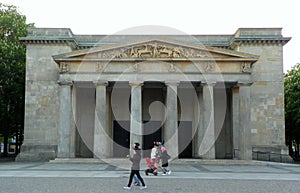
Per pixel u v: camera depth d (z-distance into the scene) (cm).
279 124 6438
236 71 5662
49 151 6306
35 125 6425
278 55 6556
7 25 7625
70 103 5697
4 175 3556
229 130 6556
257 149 6350
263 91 6494
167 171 3697
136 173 2558
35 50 6575
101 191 2427
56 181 3030
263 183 2970
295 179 3309
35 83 6512
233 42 6575
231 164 5281
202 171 4134
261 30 6619
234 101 6000
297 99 8100
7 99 6994
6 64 6850
